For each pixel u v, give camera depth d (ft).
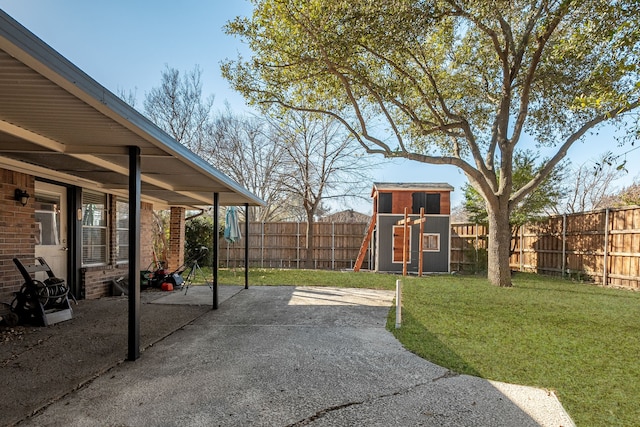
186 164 15.64
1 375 10.92
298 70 30.55
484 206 43.57
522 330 16.78
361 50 28.19
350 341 14.87
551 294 27.14
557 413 9.07
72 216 23.07
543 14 26.16
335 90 33.99
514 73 31.60
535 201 40.27
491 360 12.76
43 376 10.87
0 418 8.36
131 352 12.40
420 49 30.81
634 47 17.83
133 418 8.50
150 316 19.21
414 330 16.60
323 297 25.26
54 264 21.93
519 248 45.75
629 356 13.29
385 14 23.25
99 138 12.22
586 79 28.78
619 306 22.56
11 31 5.88
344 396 9.86
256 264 52.85
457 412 9.07
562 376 11.40
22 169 17.72
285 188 59.82
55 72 6.92
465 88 36.63
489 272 33.19
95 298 24.44
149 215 33.45
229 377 11.03
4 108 9.54
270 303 23.07
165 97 56.49
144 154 13.69
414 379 11.07
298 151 58.18
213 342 14.61
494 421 8.67
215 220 22.18
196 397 9.66
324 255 53.47
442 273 45.34
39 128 11.23
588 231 35.14
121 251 29.35
